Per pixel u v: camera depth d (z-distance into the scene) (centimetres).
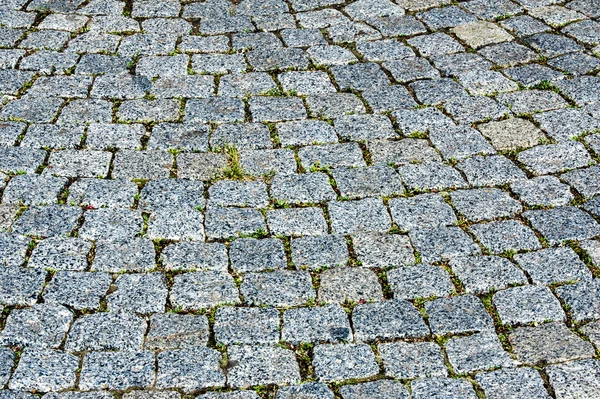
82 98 254
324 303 204
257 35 281
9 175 230
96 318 200
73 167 233
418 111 251
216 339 197
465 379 191
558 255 213
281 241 217
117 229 218
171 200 226
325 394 189
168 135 243
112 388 189
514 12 290
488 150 239
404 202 226
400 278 209
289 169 234
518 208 224
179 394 189
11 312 201
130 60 269
